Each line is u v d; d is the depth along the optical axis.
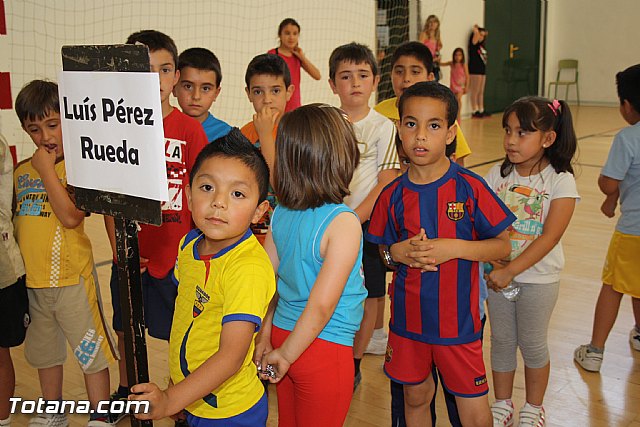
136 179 1.22
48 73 5.80
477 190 1.94
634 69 2.82
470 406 1.98
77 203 1.36
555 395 2.70
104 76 1.23
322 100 8.84
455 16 11.74
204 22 7.18
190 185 1.52
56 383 2.45
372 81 2.75
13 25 5.51
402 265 2.03
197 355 1.52
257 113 2.80
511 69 13.66
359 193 2.67
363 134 2.70
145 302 2.54
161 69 2.45
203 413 1.57
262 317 1.45
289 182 1.69
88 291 2.38
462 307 1.95
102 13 6.20
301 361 1.69
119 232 1.29
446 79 11.72
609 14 13.98
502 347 2.43
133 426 1.33
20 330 2.25
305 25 8.42
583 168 7.52
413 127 1.92
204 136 2.50
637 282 2.79
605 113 12.94
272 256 1.85
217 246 1.53
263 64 2.94
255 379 1.63
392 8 9.86
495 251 1.94
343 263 1.63
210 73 2.90
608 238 4.94
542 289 2.35
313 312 1.61
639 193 2.80
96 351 2.39
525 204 2.39
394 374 2.06
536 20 14.10
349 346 1.74
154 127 1.17
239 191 1.45
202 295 1.51
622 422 2.49
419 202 1.98
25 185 2.38
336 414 1.73
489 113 13.05
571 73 14.68
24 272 2.25
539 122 2.29
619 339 3.25
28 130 2.30
